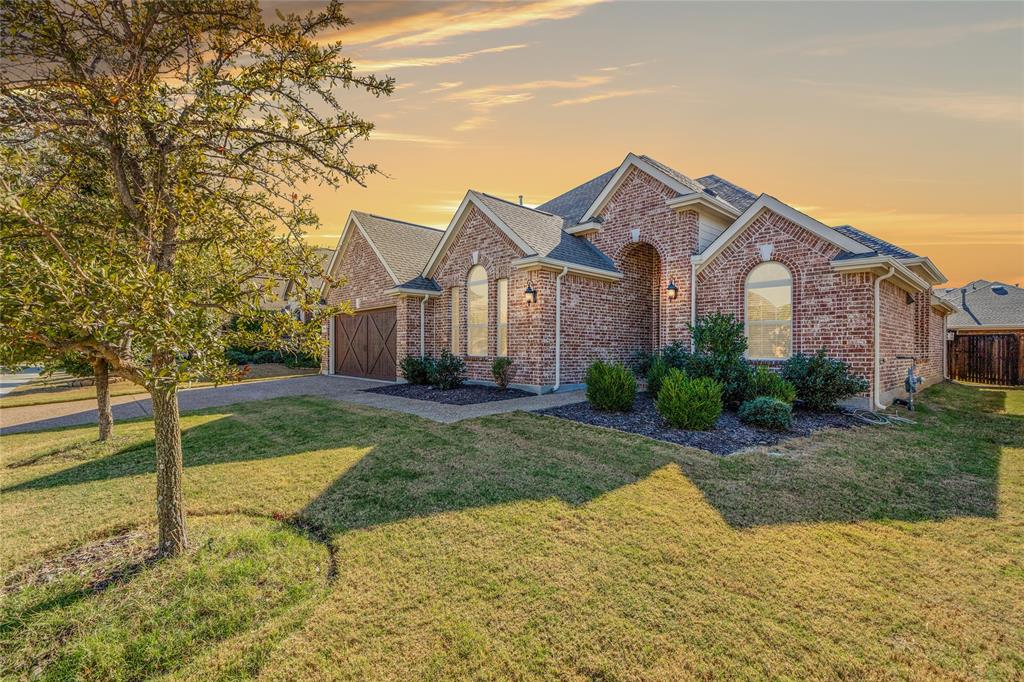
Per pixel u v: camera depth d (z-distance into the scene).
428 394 13.12
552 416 9.47
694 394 8.14
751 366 11.02
